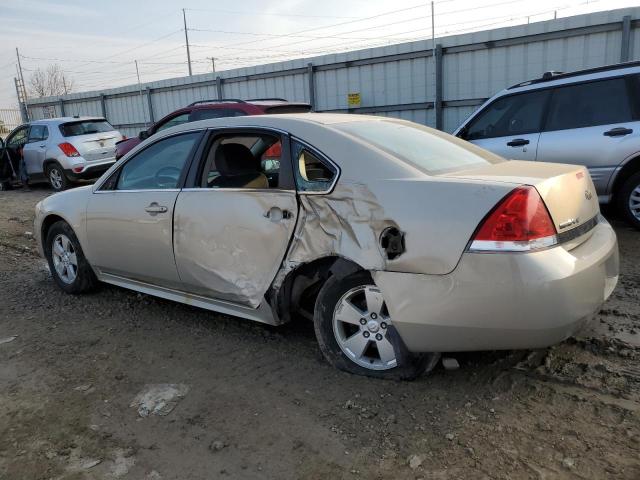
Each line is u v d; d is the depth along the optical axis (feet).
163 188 12.86
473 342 8.85
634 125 18.61
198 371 11.05
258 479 7.79
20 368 11.57
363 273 9.82
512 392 9.53
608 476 7.39
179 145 12.83
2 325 14.06
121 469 8.15
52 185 41.27
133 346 12.39
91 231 14.51
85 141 40.29
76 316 14.43
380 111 43.42
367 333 10.09
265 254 10.83
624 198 19.44
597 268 9.07
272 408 9.53
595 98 19.45
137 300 15.38
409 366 9.80
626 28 31.37
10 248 22.56
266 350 11.81
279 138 11.02
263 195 10.87
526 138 20.63
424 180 9.18
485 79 37.47
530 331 8.45
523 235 8.32
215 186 11.84
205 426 9.12
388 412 9.17
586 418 8.68
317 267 10.70
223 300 11.96
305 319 13.41
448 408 9.17
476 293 8.49
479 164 11.10
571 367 10.19
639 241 18.48
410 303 9.00
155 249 12.83
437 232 8.72
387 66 42.16
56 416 9.62
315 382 10.30
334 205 9.87
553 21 33.83
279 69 49.26
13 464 8.36
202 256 11.83
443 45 38.50
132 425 9.26
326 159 10.18
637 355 10.49
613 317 12.35
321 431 8.79
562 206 9.01
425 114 41.01
